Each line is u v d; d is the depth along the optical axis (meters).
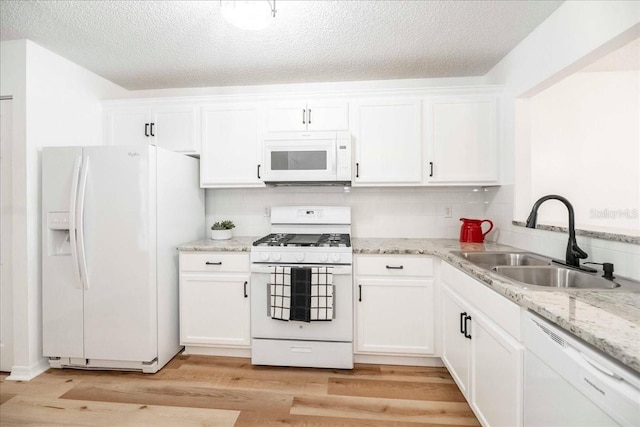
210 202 2.84
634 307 0.96
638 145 2.36
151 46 2.08
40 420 1.63
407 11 1.71
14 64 2.00
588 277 1.36
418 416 1.66
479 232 2.38
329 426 1.59
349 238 2.44
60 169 2.02
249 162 2.46
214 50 2.13
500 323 1.27
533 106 2.14
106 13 1.73
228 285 2.23
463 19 1.78
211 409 1.72
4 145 2.05
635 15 1.23
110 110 2.55
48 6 1.66
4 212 2.06
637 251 1.25
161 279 2.13
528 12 1.71
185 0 1.62
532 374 1.06
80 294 2.04
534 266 1.53
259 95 2.42
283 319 2.06
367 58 2.25
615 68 2.34
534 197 2.35
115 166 2.00
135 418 1.65
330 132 2.30
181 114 2.50
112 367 2.09
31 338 2.04
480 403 1.46
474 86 2.26
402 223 2.68
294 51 2.15
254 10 1.41
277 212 2.68
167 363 2.21
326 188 2.74
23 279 2.02
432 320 2.10
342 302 2.10
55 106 2.18
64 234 2.12
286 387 1.92
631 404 0.67
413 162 2.34
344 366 2.10
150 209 2.02
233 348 2.31
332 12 1.72
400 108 2.34
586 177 2.37
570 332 0.90
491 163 2.28
